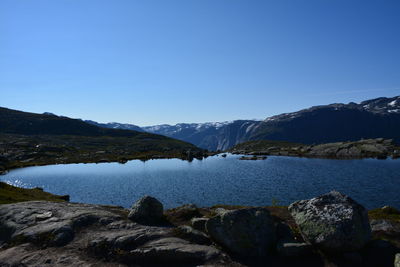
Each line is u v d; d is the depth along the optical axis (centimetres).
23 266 1847
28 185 7988
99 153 18238
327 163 12875
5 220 2589
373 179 8306
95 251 2005
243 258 1919
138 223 2436
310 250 1966
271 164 12912
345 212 2011
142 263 1881
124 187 7556
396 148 17188
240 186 7494
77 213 2580
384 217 3189
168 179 8812
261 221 2119
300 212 2205
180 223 2511
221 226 2094
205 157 17438
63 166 12744
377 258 1877
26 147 18450
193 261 1867
